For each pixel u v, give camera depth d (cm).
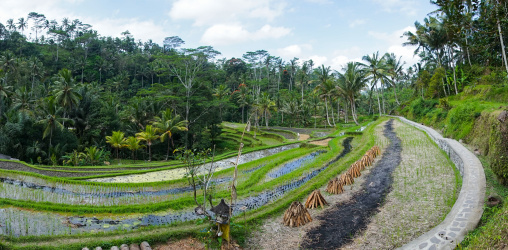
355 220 1023
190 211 1202
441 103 2711
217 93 7112
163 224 1070
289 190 1457
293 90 9581
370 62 4934
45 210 1181
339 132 3969
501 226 672
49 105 3328
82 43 10275
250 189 1447
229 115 7919
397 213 1038
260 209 1155
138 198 1424
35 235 950
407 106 4750
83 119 4097
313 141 3206
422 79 4706
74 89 3628
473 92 2877
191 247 888
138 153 4388
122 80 8362
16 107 3853
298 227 1006
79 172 2052
